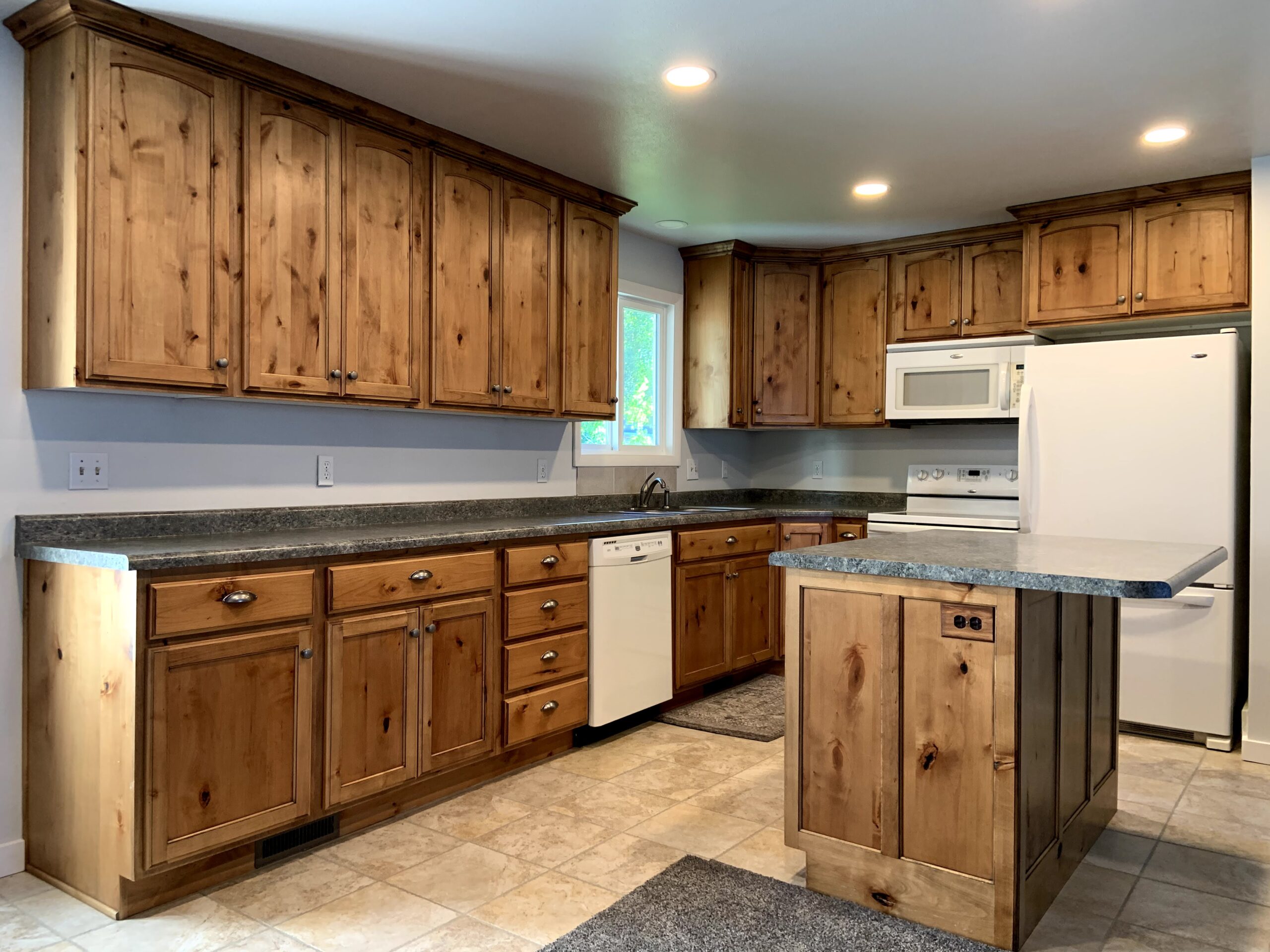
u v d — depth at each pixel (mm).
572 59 2594
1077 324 3943
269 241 2637
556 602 3334
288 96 2682
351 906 2219
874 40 2480
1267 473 3350
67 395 2490
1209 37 2449
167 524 2676
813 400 4980
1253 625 3383
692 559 4109
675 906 2215
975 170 3568
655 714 3996
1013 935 1996
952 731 2074
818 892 2295
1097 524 3668
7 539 2391
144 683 2105
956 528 4305
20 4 2246
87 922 2143
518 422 3992
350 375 2863
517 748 3266
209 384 2492
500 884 2338
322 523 3113
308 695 2453
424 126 3068
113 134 2283
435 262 3150
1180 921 2170
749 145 3314
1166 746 3572
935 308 4598
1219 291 3605
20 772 2438
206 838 2227
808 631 2303
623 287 4570
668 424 4941
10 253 2379
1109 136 3199
